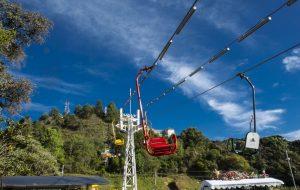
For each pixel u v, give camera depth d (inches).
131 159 1310.3
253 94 235.1
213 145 2817.4
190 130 3085.6
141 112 430.3
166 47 326.6
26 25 688.4
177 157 2694.4
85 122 4434.1
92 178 582.9
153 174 2559.1
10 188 550.3
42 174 994.7
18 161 658.2
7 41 524.4
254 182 1047.6
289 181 1423.5
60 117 4571.9
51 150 2669.8
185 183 2374.5
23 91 657.0
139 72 428.8
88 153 2950.3
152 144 420.8
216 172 1135.6
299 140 1854.1
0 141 343.0
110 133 4101.9
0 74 640.4
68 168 2674.7
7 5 668.1
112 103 4749.0
